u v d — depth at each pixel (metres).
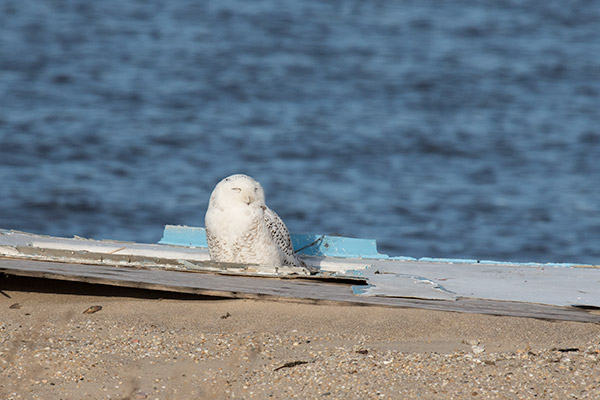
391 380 22.08
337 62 147.88
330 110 116.06
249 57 151.50
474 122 110.88
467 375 22.33
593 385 21.50
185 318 27.05
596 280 31.80
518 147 100.12
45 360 23.30
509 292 29.50
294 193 82.81
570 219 77.31
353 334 25.55
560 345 24.27
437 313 26.81
